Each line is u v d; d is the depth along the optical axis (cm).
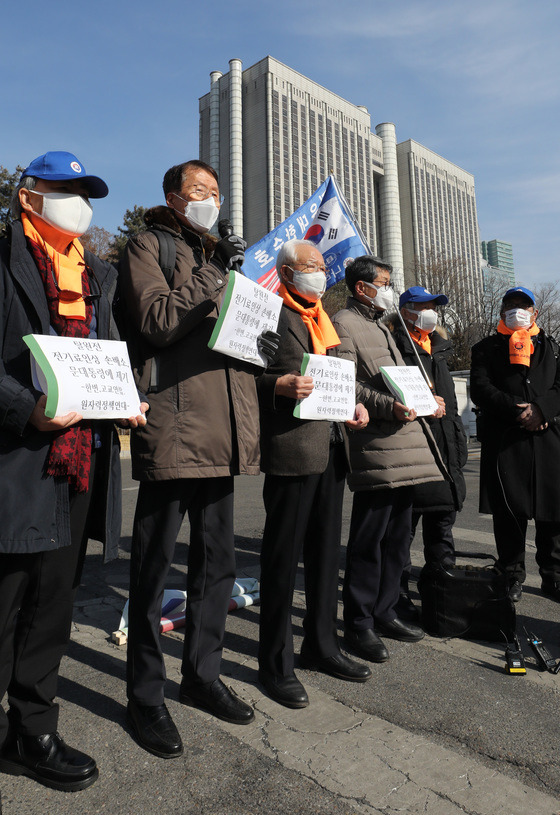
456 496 386
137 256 234
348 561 312
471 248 12131
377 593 310
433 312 399
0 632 183
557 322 2898
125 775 197
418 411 303
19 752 195
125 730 226
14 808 179
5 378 173
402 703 251
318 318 287
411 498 333
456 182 11988
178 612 349
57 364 178
